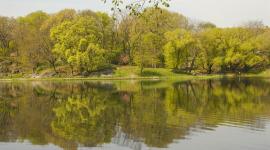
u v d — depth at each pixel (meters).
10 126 43.69
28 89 90.69
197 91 80.25
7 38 151.88
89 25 131.25
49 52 133.25
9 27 153.75
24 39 139.88
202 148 33.59
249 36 146.38
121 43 143.00
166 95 72.75
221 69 142.00
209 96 70.38
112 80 120.00
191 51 132.62
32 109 56.66
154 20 133.00
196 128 41.06
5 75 133.50
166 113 50.69
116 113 51.53
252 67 144.50
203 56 132.88
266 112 50.66
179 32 132.00
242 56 136.12
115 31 143.38
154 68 136.38
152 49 131.50
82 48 127.62
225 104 58.81
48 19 148.12
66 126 43.47
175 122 44.31
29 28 151.38
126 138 37.38
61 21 143.00
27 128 42.66
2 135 39.06
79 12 149.50
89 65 126.38
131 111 52.94
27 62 134.38
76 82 113.44
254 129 40.31
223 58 135.75
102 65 127.88
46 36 135.25
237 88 87.00
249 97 67.94
